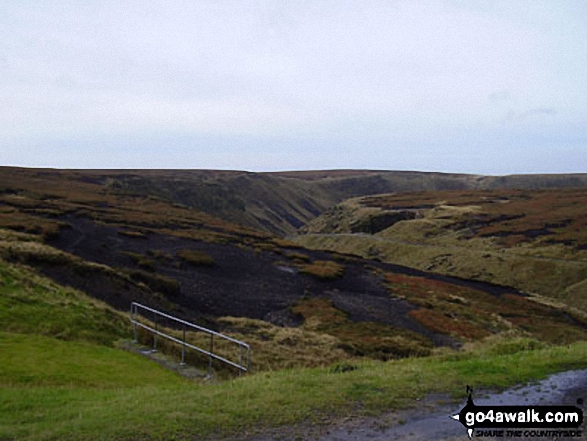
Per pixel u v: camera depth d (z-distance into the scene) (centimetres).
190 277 4309
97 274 3400
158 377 1614
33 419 1007
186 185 15225
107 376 1534
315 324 3475
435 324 3819
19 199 7006
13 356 1598
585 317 5278
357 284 5044
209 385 1342
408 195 15962
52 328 2016
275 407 1013
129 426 911
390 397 1093
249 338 2817
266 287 4406
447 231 10506
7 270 2580
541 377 1288
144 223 6631
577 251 8025
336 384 1177
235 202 16412
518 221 10362
